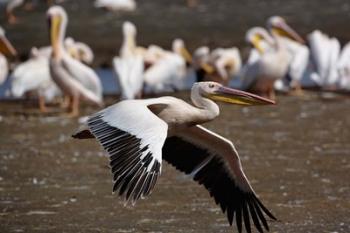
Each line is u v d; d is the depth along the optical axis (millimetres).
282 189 11078
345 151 13352
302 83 22031
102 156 13133
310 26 28562
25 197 10766
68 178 11742
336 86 20766
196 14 31422
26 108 17953
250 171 12062
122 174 6707
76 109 17125
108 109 7418
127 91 18078
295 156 13008
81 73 17000
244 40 26281
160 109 8469
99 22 29922
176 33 27500
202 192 11008
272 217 8352
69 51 21203
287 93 19875
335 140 14211
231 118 16359
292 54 20031
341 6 32844
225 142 8375
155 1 35094
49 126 15711
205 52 21656
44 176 11867
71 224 9625
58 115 17016
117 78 18516
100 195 10852
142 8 33281
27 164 12594
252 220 9133
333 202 10469
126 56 19641
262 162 12617
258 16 30781
